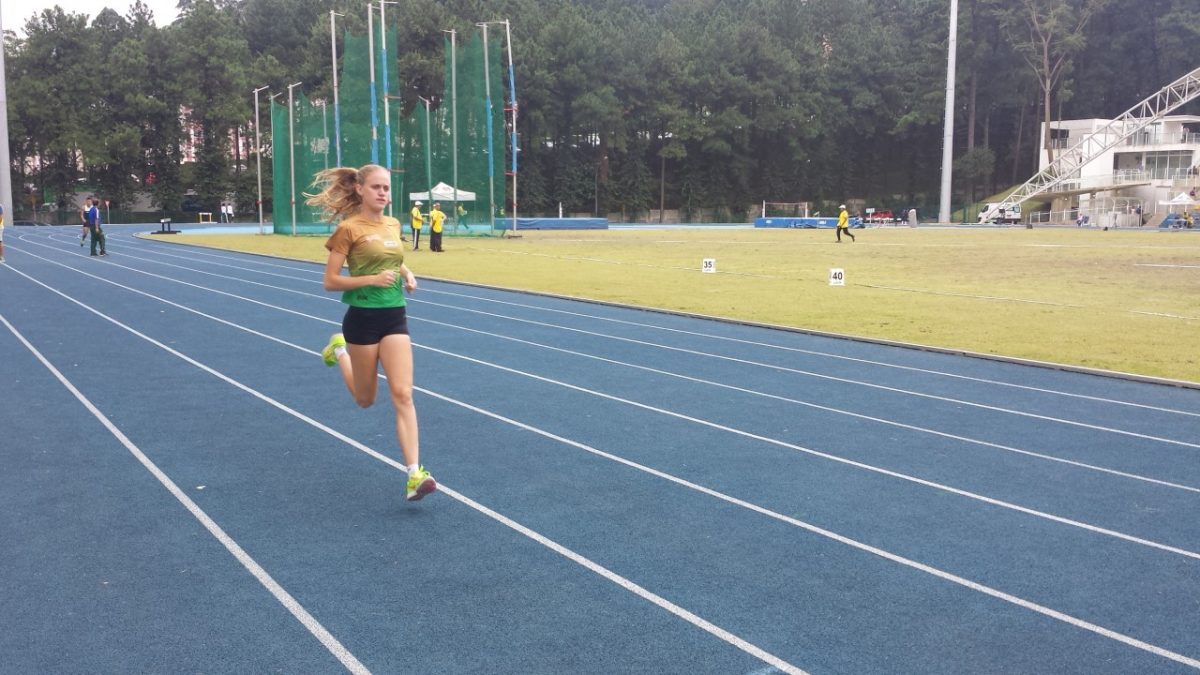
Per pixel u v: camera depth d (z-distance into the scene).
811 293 17.55
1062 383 9.55
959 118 83.81
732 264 24.78
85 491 5.74
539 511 5.45
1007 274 21.83
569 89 71.94
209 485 5.89
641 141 78.50
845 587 4.42
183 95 68.75
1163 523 5.39
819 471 6.34
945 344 11.80
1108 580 4.55
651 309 14.99
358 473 6.17
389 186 5.58
